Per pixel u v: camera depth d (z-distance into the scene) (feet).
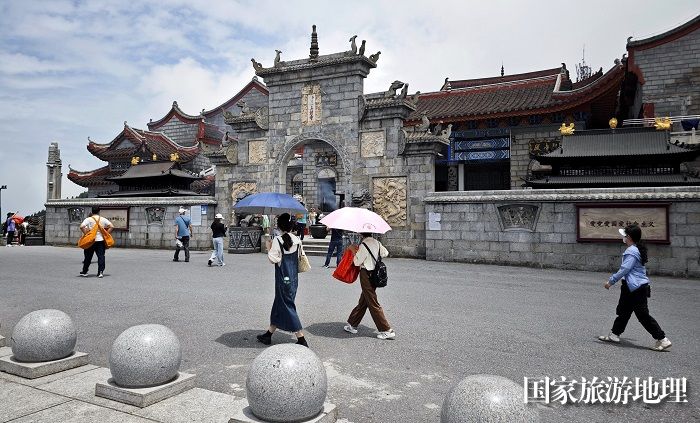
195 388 17.61
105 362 21.13
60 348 19.40
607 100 102.53
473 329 27.45
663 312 33.04
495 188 120.06
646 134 68.59
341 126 75.46
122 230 88.79
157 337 17.01
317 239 82.89
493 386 12.09
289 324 23.08
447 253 64.49
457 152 113.60
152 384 16.53
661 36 90.07
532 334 26.45
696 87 88.12
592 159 66.90
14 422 14.48
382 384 18.78
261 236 79.56
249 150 83.71
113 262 62.18
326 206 127.54
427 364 21.24
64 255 73.56
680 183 62.03
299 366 14.06
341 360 21.79
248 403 14.57
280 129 80.74
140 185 97.04
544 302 35.73
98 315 30.17
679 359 22.26
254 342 24.45
